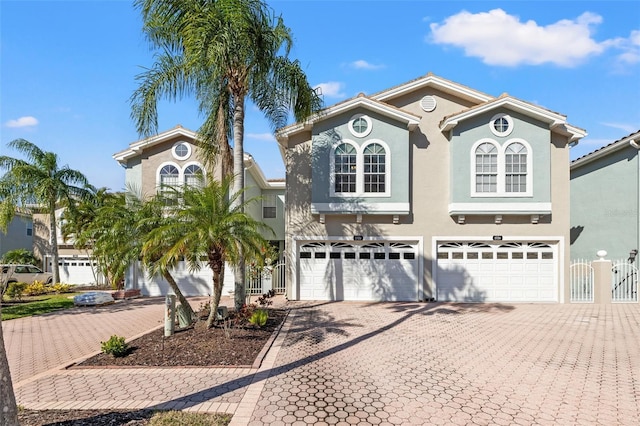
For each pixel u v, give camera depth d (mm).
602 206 19094
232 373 7242
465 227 16578
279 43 12203
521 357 8414
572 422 5406
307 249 16781
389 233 16594
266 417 5434
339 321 12234
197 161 18922
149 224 10734
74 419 5227
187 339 9414
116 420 5191
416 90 17156
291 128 16391
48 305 16516
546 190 16156
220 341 9195
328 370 7461
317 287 16672
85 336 10828
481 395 6301
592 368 7711
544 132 16297
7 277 18266
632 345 9461
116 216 11594
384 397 6180
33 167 21266
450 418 5469
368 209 16156
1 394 4121
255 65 12258
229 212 10000
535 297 16406
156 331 10516
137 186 18938
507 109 16391
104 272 16859
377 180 16391
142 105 12000
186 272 18938
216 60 10500
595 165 19562
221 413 5527
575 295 16453
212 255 9953
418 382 6855
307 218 16688
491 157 16359
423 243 16578
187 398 6078
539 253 16516
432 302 16297
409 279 16609
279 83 12805
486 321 12305
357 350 8883
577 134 16234
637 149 17266
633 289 16703
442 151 16844
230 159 13023
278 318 12414
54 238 22438
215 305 10227
